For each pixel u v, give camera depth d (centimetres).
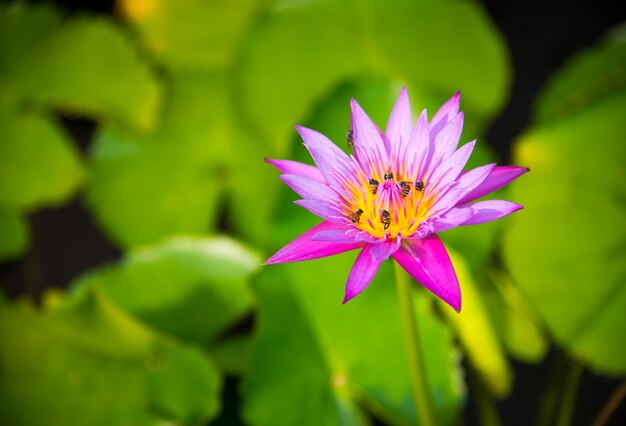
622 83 104
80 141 118
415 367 85
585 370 100
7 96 110
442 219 77
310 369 92
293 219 96
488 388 97
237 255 101
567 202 99
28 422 94
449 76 105
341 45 105
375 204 78
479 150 99
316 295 93
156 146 109
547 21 123
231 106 108
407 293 82
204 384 94
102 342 95
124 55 112
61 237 112
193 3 113
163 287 99
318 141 80
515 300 98
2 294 98
